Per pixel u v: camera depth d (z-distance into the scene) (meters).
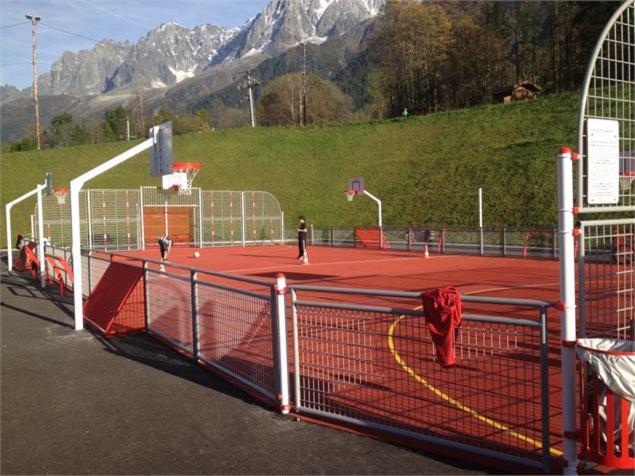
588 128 4.36
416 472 4.29
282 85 109.81
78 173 53.16
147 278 10.05
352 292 5.18
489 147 45.06
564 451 4.10
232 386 6.74
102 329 10.20
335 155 53.50
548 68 72.44
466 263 22.83
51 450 4.93
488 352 7.00
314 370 6.17
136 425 5.50
